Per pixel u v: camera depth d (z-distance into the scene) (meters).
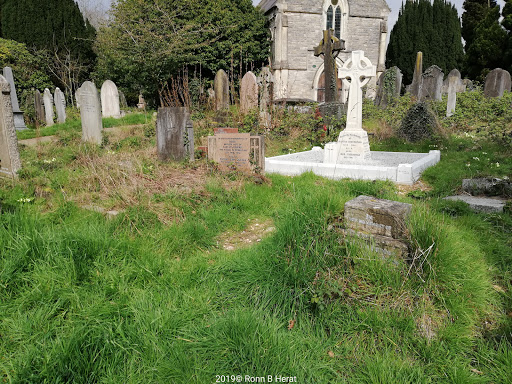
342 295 2.62
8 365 2.08
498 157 6.88
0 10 23.03
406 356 2.28
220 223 4.43
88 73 25.58
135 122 14.22
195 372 2.06
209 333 2.34
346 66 7.56
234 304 2.74
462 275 2.82
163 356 2.17
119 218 4.02
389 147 9.79
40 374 1.94
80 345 2.14
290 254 2.93
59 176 5.67
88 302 2.62
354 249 2.90
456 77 17.08
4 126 5.68
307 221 3.16
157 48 17.86
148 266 3.04
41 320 2.40
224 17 22.00
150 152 7.49
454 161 7.14
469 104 12.90
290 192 5.58
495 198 5.00
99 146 8.71
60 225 3.83
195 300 2.74
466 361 2.25
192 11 20.98
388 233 2.89
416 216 2.98
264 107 10.98
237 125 10.44
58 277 2.77
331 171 6.63
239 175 6.06
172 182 5.43
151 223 4.09
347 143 7.60
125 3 19.30
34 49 21.97
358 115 7.60
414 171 6.36
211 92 14.71
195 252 3.68
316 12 24.95
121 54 18.70
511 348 2.28
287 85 23.02
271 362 2.12
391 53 30.67
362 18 25.92
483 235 3.85
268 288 2.79
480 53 25.00
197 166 6.35
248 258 3.24
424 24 28.52
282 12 24.31
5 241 3.05
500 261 3.35
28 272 2.81
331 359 2.26
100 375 2.05
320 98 26.22
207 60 21.34
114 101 15.97
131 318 2.48
